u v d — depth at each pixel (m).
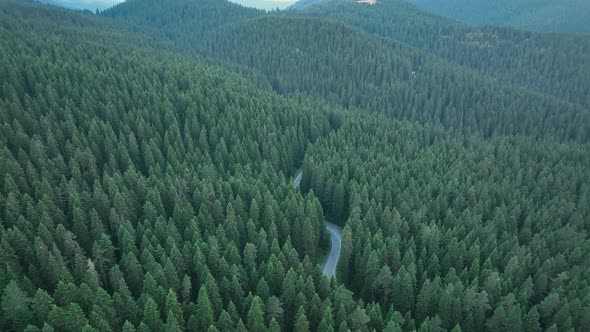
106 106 99.06
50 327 40.56
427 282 55.53
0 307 45.88
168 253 60.47
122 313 48.72
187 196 77.25
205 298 48.69
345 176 89.19
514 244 67.69
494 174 97.69
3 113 85.56
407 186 90.69
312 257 71.31
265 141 105.00
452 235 69.81
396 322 49.72
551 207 81.81
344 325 48.72
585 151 113.38
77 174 74.69
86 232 61.88
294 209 74.19
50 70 107.06
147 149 87.38
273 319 48.47
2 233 53.53
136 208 71.44
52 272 52.47
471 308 55.12
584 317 52.28
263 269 59.59
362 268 65.00
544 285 59.56
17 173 69.88
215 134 101.56
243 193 77.06
